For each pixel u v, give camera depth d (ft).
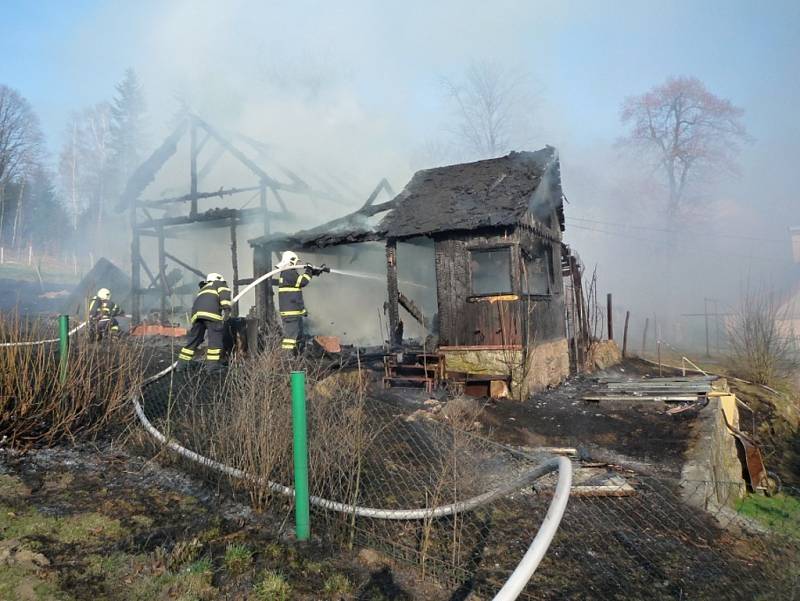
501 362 30.78
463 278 32.14
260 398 15.15
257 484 14.06
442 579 11.90
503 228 31.24
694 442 22.98
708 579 12.98
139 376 20.21
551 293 38.93
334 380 19.77
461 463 17.01
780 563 13.37
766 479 26.09
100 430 17.88
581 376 41.47
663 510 16.48
